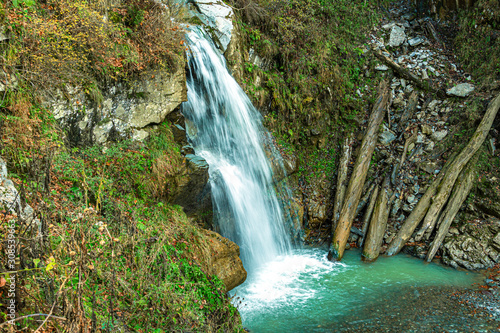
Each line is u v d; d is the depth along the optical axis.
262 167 9.35
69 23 5.57
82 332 3.02
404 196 9.68
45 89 5.14
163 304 4.30
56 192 4.64
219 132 8.64
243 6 10.05
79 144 5.70
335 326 6.12
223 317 5.36
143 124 6.52
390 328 6.02
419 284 7.43
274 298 6.99
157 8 7.09
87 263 3.39
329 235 9.61
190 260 5.67
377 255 8.62
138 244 4.85
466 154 9.59
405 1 14.29
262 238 8.68
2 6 4.73
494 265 7.90
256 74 10.02
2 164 4.20
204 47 8.30
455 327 5.99
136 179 5.95
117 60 5.99
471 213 8.99
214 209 7.57
